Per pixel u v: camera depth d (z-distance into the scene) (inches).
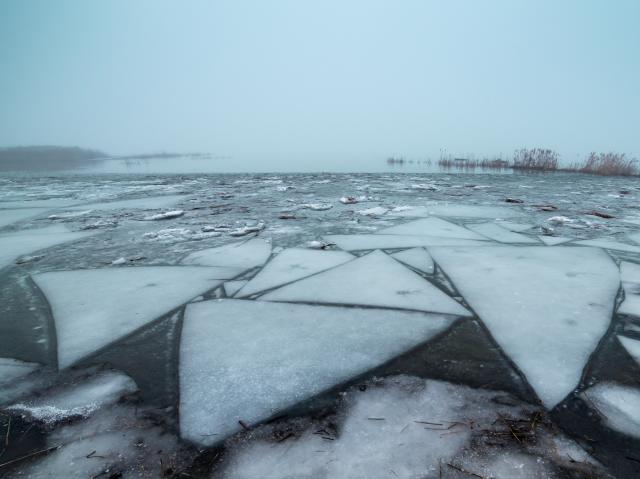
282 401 59.2
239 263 129.6
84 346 77.4
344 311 91.0
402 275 115.1
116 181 467.2
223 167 871.7
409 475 44.8
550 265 120.6
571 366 66.6
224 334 81.0
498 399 58.2
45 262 135.5
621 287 101.4
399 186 363.9
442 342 75.8
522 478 44.1
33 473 46.2
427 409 56.4
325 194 311.0
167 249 149.2
